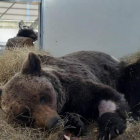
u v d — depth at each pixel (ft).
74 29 11.14
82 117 5.95
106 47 11.22
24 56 8.54
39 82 5.24
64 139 5.29
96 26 11.18
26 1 11.28
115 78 7.40
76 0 11.08
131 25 11.22
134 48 11.22
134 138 5.35
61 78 5.82
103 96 5.79
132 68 7.16
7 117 5.25
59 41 11.09
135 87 6.99
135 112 6.72
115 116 5.20
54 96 5.32
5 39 25.00
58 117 4.98
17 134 5.07
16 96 5.11
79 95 5.88
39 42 11.16
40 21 11.13
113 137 4.99
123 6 11.19
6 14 20.83
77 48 11.16
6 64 8.18
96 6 11.17
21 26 13.39
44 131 5.02
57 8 11.07
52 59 6.58
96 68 7.16
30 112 5.03
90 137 5.51
